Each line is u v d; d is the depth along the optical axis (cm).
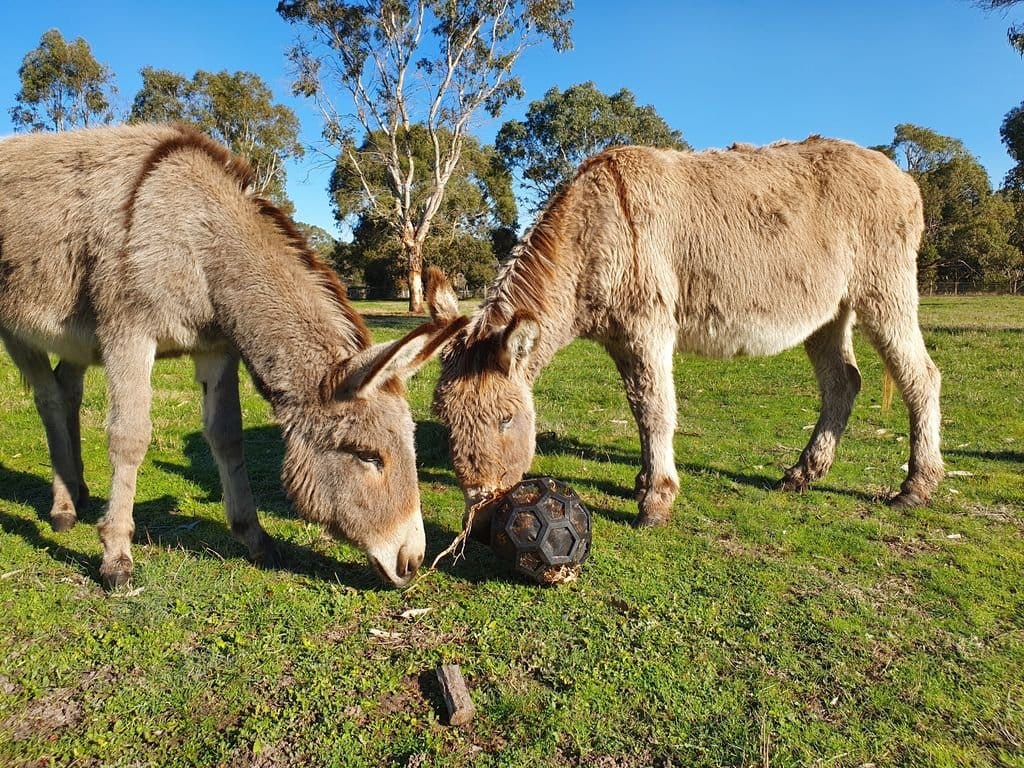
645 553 407
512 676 280
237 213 354
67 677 273
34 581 350
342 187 4491
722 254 482
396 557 335
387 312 3241
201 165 362
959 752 240
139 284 336
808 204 503
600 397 930
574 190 467
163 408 779
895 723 256
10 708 254
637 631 316
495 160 5091
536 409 854
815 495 530
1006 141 3228
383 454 323
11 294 374
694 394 948
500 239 5541
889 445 680
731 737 244
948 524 467
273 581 364
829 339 566
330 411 323
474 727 250
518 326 370
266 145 4175
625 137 4822
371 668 284
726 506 498
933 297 4016
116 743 237
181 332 352
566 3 2881
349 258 5575
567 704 262
